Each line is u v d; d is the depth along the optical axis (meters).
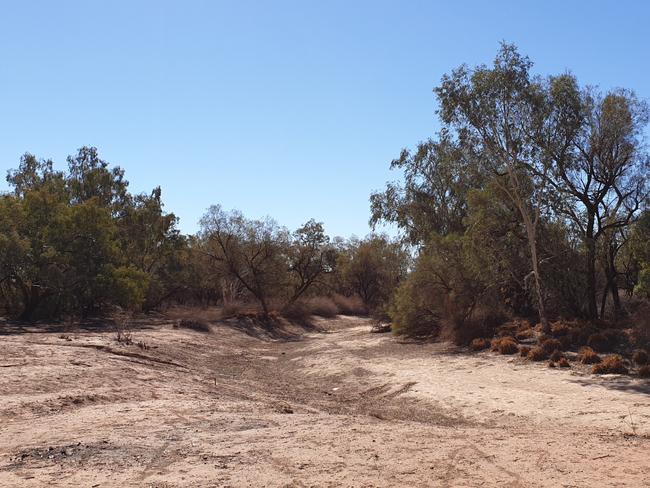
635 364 19.98
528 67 25.94
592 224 27.80
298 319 52.62
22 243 35.72
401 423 12.76
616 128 26.77
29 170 55.12
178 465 7.98
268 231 52.38
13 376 15.93
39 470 7.71
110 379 16.95
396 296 35.19
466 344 28.66
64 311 41.97
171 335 33.97
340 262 70.88
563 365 20.67
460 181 34.53
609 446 9.38
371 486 7.05
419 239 41.12
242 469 7.77
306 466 7.93
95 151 55.94
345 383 21.97
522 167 27.08
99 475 7.48
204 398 15.46
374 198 42.69
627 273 30.38
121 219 52.69
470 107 25.98
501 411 15.05
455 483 7.18
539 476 7.46
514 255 28.73
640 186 27.20
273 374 25.48
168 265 52.38
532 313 32.59
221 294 61.72
